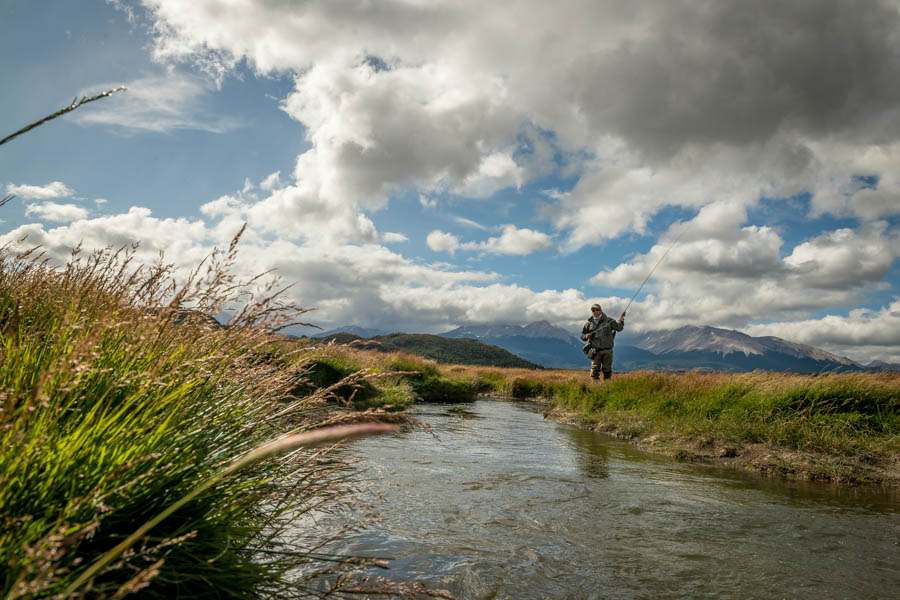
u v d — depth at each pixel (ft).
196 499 6.52
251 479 7.85
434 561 10.90
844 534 14.55
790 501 18.43
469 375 92.32
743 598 10.20
